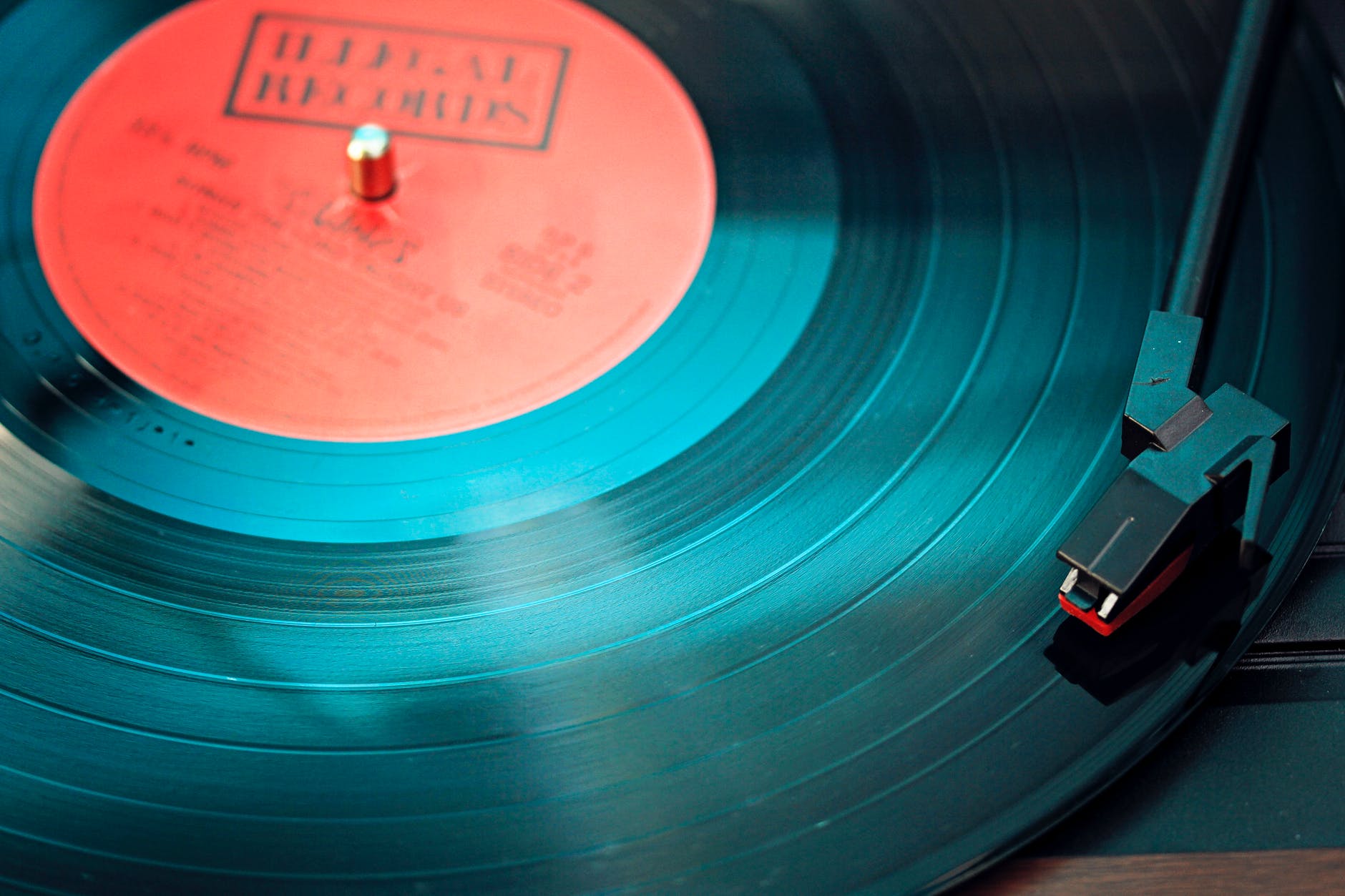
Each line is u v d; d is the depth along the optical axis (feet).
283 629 1.31
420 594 1.32
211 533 1.33
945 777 1.26
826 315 1.39
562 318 1.39
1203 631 1.28
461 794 1.27
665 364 1.38
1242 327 1.36
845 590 1.31
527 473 1.35
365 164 1.40
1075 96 1.43
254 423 1.36
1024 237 1.40
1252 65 1.38
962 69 1.44
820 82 1.44
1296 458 1.32
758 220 1.41
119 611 1.31
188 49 1.46
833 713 1.28
